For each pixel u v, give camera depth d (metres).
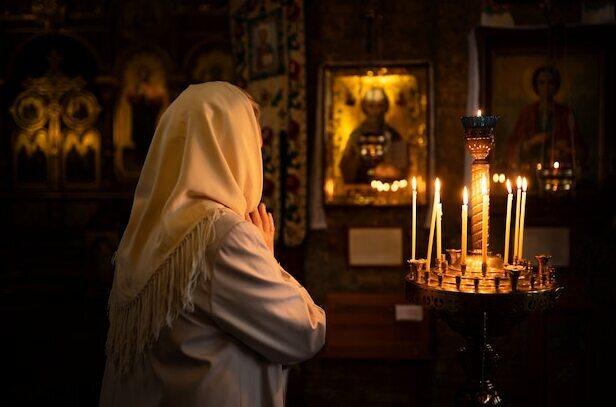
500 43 4.61
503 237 4.64
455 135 4.77
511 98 4.65
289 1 4.81
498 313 1.75
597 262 4.67
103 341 6.36
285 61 4.84
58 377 5.34
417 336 4.70
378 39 4.94
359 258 4.94
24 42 8.77
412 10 4.94
